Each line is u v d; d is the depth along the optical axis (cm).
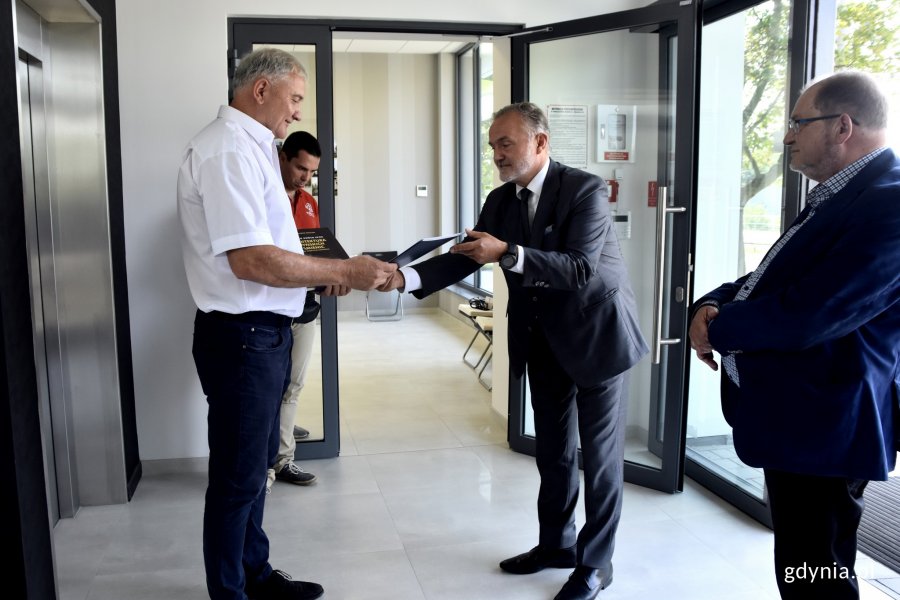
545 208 239
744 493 324
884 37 350
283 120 220
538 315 243
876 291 152
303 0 368
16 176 194
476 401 516
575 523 302
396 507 333
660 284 313
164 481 366
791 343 159
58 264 318
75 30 309
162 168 361
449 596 255
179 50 357
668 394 343
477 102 813
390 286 239
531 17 394
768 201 319
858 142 163
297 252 223
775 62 312
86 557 285
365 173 888
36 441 203
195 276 213
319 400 410
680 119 320
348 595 256
